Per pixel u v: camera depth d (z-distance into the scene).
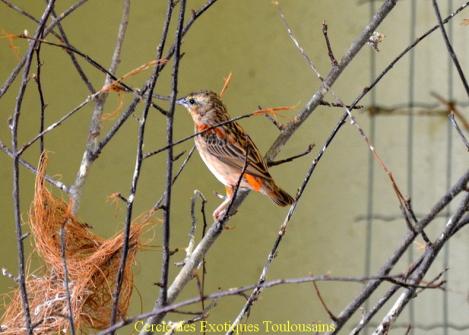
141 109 12.12
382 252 12.05
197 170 12.28
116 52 8.52
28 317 6.78
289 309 12.16
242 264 12.23
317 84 12.00
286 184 12.12
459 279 11.95
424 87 11.91
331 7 12.00
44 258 8.07
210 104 10.30
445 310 11.92
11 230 12.48
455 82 11.86
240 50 12.12
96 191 12.27
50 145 12.37
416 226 6.21
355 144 12.09
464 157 11.91
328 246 12.15
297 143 12.13
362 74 11.99
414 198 12.02
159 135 12.28
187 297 12.16
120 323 5.57
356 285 12.09
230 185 10.08
